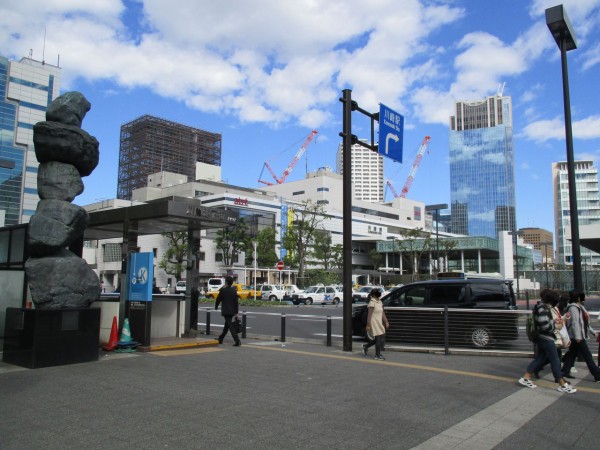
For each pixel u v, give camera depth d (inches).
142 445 191.2
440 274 943.0
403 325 494.3
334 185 4739.2
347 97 520.1
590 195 4761.3
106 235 580.1
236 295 504.4
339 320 926.4
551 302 323.0
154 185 4087.1
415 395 286.7
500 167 7608.3
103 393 276.8
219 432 209.8
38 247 366.0
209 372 346.0
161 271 2704.2
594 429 224.7
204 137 7170.3
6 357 370.6
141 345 444.5
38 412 235.8
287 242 2603.3
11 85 3629.4
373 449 192.4
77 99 404.2
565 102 466.3
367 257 4089.6
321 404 260.8
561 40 472.7
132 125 6761.8
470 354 456.8
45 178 382.0
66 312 366.6
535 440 207.9
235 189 3496.6
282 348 485.4
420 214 5541.3
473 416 243.6
